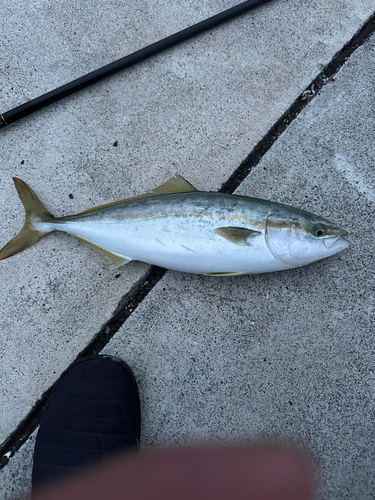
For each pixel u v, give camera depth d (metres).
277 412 0.38
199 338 0.39
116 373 0.38
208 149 0.43
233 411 0.38
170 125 0.43
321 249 0.36
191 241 0.36
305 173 0.42
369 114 0.43
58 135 0.43
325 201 0.41
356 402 0.38
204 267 0.36
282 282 0.40
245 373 0.39
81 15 0.45
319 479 0.37
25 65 0.44
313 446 0.38
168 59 0.44
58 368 0.39
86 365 0.39
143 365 0.39
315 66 0.44
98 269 0.41
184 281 0.40
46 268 0.41
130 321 0.40
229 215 0.35
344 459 0.37
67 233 0.41
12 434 0.39
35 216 0.39
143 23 0.45
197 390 0.39
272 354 0.39
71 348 0.40
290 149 0.42
